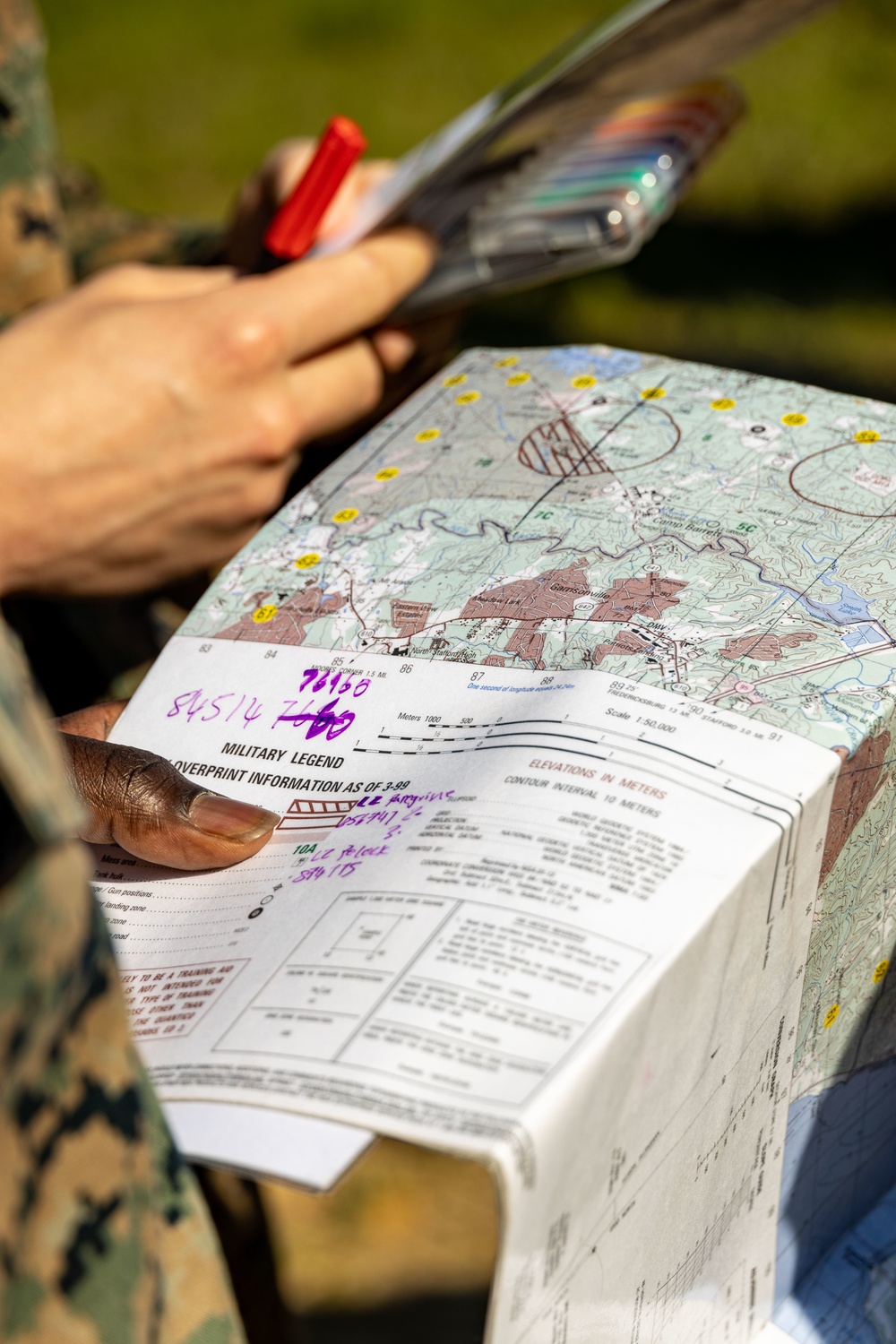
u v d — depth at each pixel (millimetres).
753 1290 612
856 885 540
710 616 565
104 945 396
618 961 421
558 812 476
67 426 738
